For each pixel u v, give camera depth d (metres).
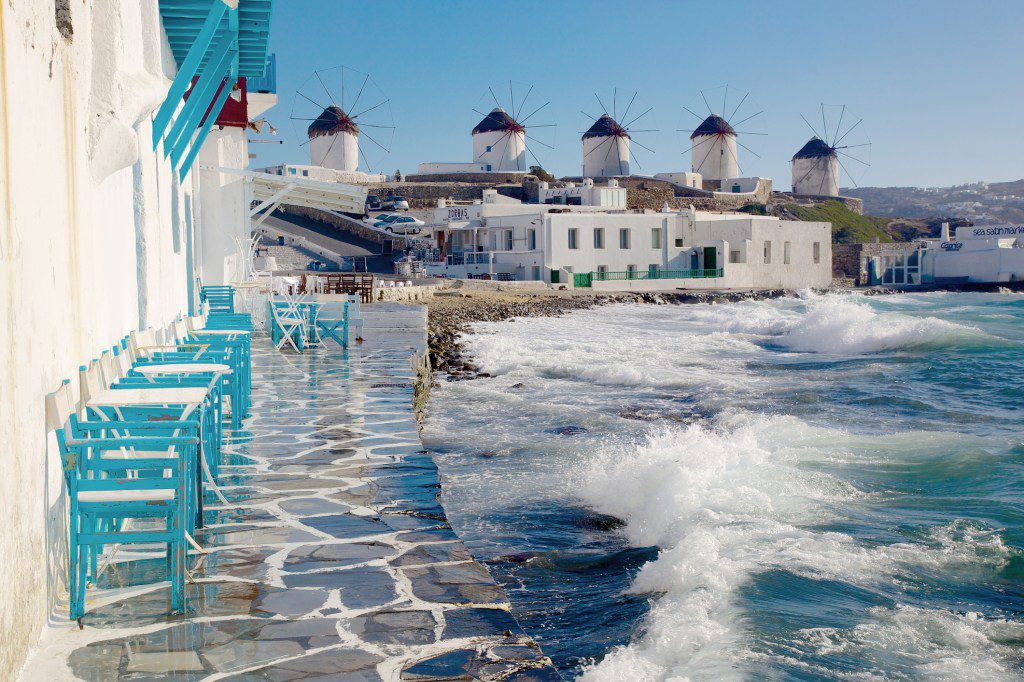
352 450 8.91
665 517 8.74
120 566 5.52
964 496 9.29
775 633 5.86
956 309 45.34
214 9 9.05
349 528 6.35
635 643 6.06
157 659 4.21
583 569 7.85
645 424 14.74
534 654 4.32
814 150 137.38
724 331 36.66
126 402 5.57
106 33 5.95
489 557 8.16
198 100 10.84
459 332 32.19
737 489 9.39
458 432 14.20
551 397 18.14
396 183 102.00
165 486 4.81
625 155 121.38
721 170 127.44
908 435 12.47
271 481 7.68
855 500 9.21
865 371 21.55
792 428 12.92
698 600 6.45
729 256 70.00
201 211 21.45
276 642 4.42
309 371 14.90
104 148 5.93
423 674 4.09
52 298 4.75
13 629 3.90
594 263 64.12
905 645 5.74
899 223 144.38
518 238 64.38
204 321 15.09
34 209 4.38
